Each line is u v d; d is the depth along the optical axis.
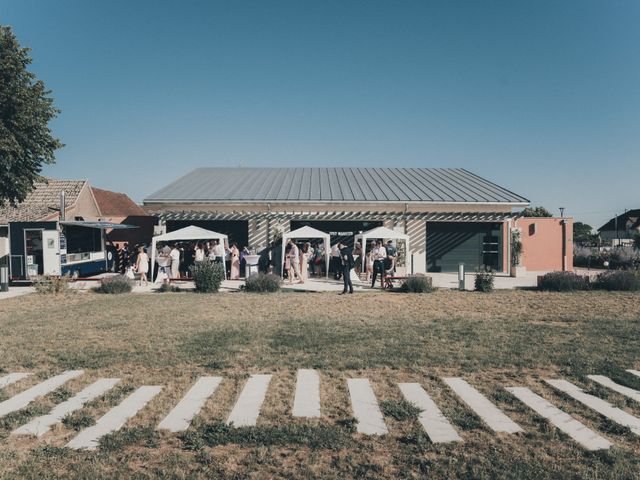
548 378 6.58
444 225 24.28
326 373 6.82
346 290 16.20
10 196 18.98
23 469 4.11
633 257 25.23
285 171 30.19
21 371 7.04
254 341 8.78
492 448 4.49
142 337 9.19
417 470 4.11
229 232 23.66
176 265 19.97
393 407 5.42
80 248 22.67
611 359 7.47
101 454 4.38
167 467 4.19
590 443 4.59
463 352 7.89
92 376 6.76
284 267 21.50
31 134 18.70
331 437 4.69
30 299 15.05
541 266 24.88
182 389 6.17
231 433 4.78
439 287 17.86
